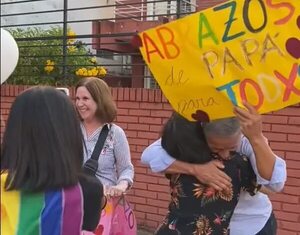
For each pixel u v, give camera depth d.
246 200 2.63
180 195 2.54
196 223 2.50
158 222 5.48
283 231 4.77
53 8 10.46
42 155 1.92
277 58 2.18
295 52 2.16
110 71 9.45
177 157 2.52
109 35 5.98
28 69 7.20
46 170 1.91
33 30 8.54
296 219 4.71
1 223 1.90
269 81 2.19
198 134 2.46
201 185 2.48
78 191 1.99
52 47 7.47
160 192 5.47
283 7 2.16
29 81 7.07
